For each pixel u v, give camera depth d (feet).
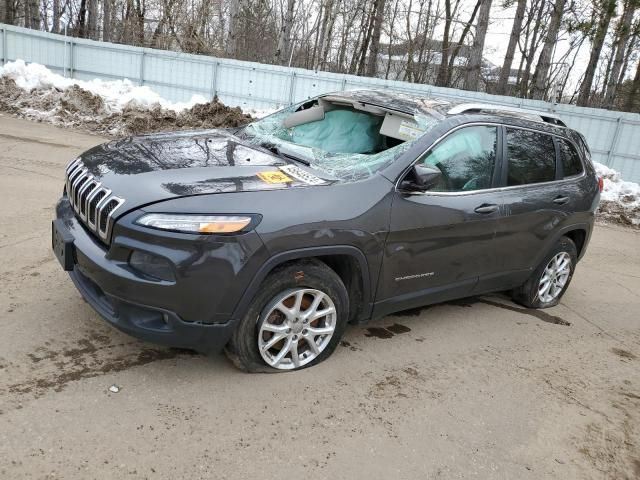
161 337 9.96
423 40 97.04
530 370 13.52
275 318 11.08
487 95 53.83
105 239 10.03
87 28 85.56
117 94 44.42
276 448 9.40
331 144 14.73
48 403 9.64
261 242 10.03
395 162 12.27
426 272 13.07
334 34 107.65
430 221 12.57
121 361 11.21
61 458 8.46
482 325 15.70
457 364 13.23
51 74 45.01
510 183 14.82
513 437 10.74
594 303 19.07
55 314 12.55
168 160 11.46
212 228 9.65
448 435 10.47
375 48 83.05
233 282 9.92
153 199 9.84
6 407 9.37
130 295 9.72
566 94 116.47
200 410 10.07
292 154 12.87
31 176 24.23
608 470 10.21
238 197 10.16
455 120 13.60
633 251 27.25
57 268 14.94
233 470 8.77
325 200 10.93
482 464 9.83
